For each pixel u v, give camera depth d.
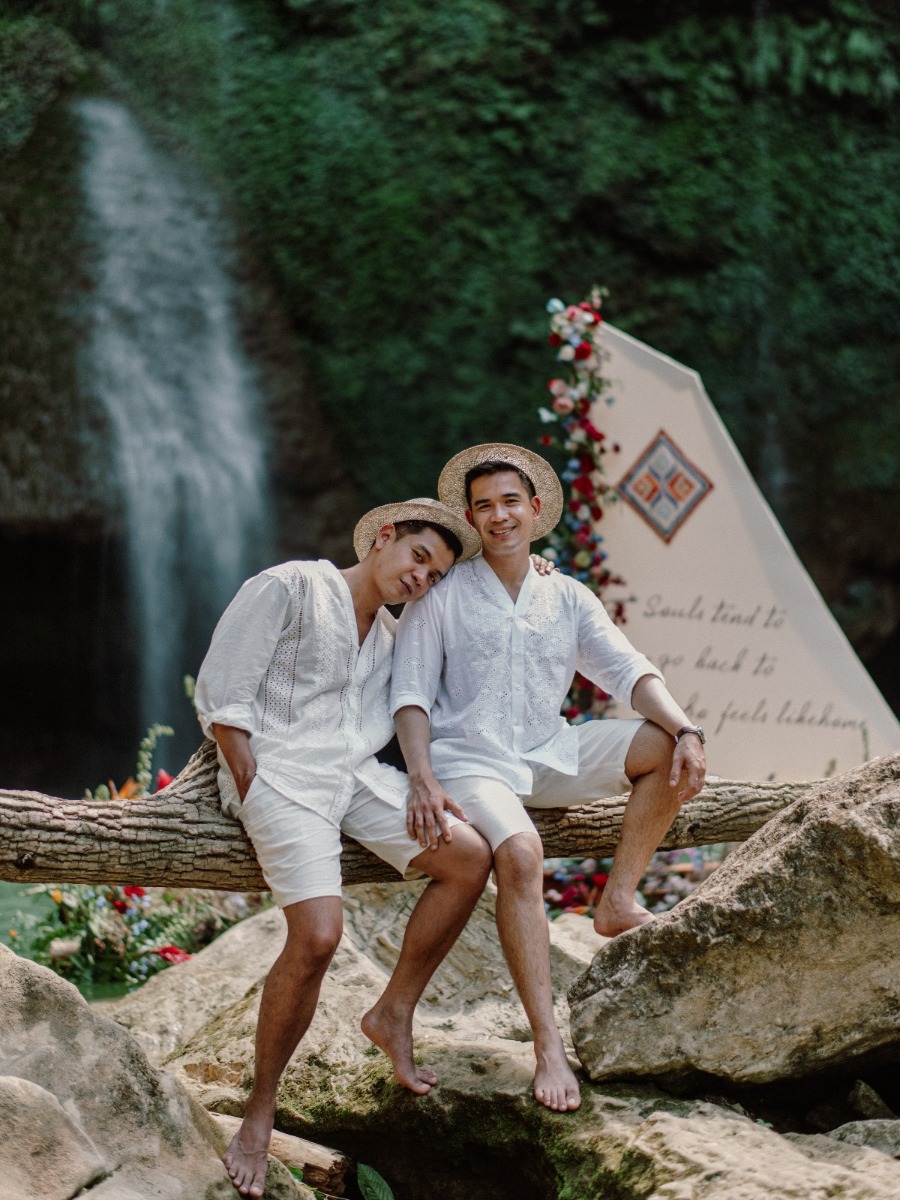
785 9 10.09
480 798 3.09
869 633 10.30
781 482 10.20
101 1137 2.59
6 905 5.66
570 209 10.20
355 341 10.30
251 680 3.00
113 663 10.53
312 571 3.12
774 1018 2.88
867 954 2.82
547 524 3.58
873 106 10.18
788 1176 2.43
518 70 10.17
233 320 10.26
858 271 10.23
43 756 10.54
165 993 4.13
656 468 4.99
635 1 10.07
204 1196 2.60
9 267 9.67
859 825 2.76
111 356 10.00
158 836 3.13
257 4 10.28
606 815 3.60
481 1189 3.05
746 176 10.20
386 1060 3.29
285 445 10.27
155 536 10.23
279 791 2.94
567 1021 3.54
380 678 3.24
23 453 9.60
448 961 3.91
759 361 10.24
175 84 10.30
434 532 3.19
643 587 4.99
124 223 10.12
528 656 3.28
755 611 4.97
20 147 9.81
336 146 10.22
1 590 9.97
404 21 10.20
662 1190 2.49
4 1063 2.60
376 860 3.28
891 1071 3.12
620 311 10.26
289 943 2.85
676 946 2.90
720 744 4.95
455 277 10.25
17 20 9.94
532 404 10.25
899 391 10.27
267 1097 2.81
